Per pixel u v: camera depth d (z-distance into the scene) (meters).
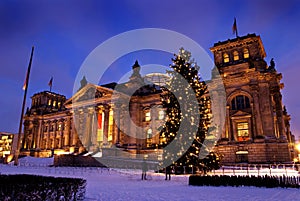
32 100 96.88
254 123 45.66
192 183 19.89
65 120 82.44
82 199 12.11
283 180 18.67
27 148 89.38
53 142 83.00
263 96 46.84
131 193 14.94
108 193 14.84
